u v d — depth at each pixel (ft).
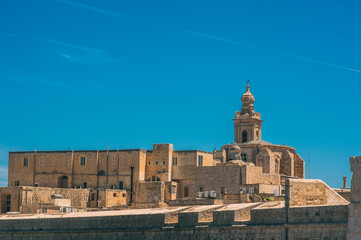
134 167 568.00
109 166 579.48
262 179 547.90
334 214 209.67
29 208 511.40
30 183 604.90
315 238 213.25
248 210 247.29
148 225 274.16
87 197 548.31
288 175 609.01
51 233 310.04
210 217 257.96
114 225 287.28
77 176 590.55
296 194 225.15
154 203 528.63
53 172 597.11
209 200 463.01
